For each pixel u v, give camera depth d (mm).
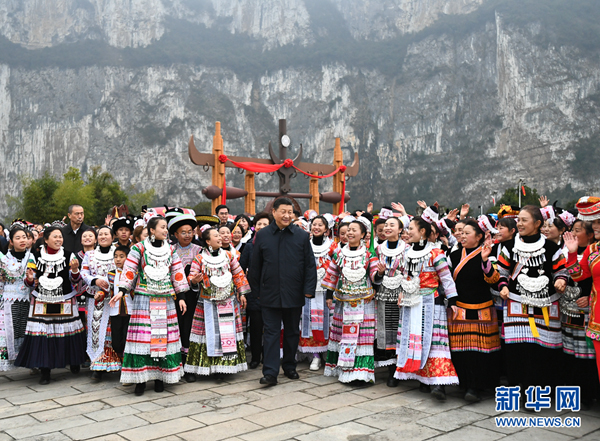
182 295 5148
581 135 133875
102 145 160250
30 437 3854
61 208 50406
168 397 4879
